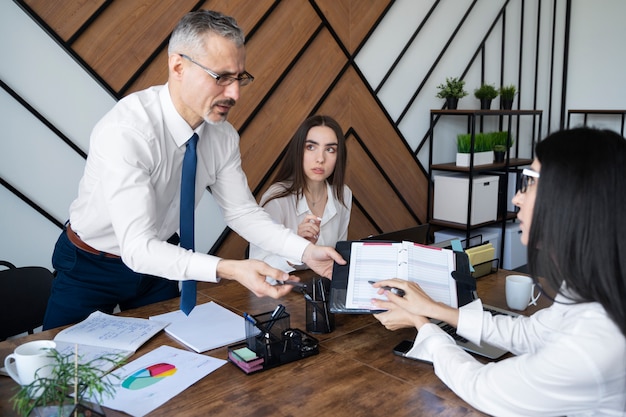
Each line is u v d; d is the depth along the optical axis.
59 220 2.61
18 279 1.94
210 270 1.42
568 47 4.96
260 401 1.16
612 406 0.96
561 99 5.06
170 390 1.20
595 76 4.83
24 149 2.46
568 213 0.91
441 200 4.26
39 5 2.40
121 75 2.67
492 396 1.03
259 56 3.14
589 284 0.91
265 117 3.23
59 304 1.82
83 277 1.82
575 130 0.96
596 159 0.89
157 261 1.43
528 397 0.99
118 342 1.43
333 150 2.32
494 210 4.30
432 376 1.27
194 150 1.68
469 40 4.40
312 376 1.27
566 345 0.94
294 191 2.37
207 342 1.44
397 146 4.03
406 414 1.10
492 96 4.21
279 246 1.83
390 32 3.85
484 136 4.22
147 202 1.50
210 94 1.51
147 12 2.71
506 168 4.30
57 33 2.46
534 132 4.68
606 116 4.79
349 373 1.29
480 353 1.37
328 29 3.44
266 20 3.14
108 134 1.53
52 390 0.98
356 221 3.85
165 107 1.63
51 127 2.50
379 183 3.96
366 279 1.48
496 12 4.54
